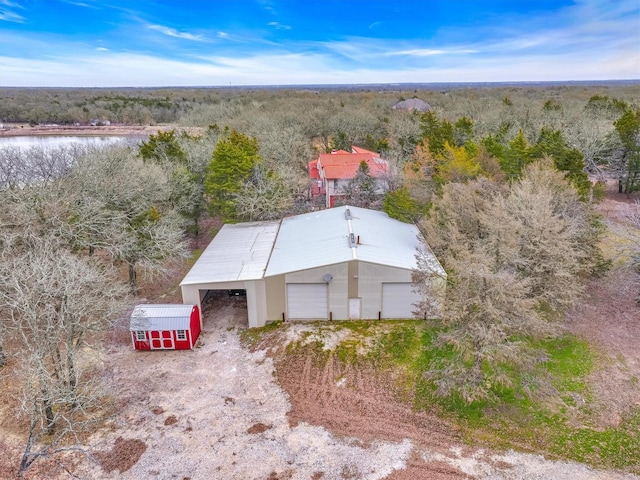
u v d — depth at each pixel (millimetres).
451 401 16391
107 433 15148
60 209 22078
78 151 35062
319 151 62406
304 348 19953
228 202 32469
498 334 14648
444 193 24984
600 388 16609
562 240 18812
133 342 19969
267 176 35062
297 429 15250
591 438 14398
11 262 18109
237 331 21859
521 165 31625
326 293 21875
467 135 44188
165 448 14508
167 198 30953
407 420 15594
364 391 17141
